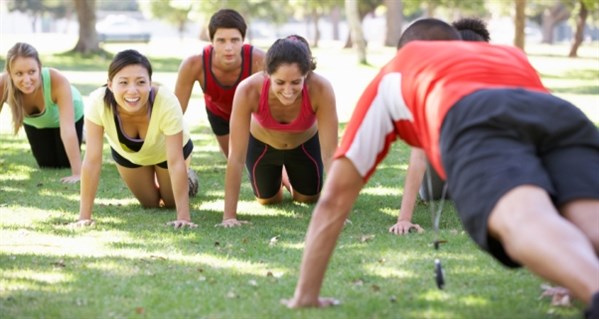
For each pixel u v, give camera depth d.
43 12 85.56
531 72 4.24
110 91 6.91
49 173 9.77
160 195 7.86
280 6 61.69
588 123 3.90
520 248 3.47
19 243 6.34
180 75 8.58
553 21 73.94
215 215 7.50
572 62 36.41
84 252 6.04
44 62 32.66
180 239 6.46
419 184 6.77
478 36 6.26
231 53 8.27
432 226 6.86
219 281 5.22
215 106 8.95
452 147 3.82
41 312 4.61
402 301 4.70
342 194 4.30
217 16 8.25
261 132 7.43
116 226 6.99
